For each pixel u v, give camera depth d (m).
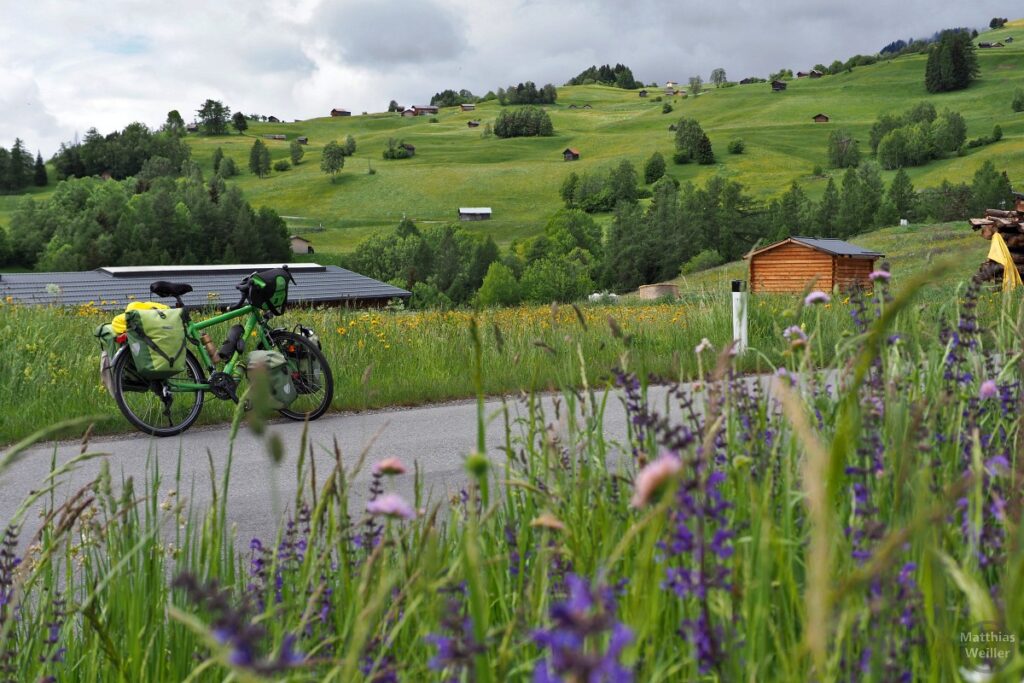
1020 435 2.72
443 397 9.23
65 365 9.33
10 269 164.75
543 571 1.93
